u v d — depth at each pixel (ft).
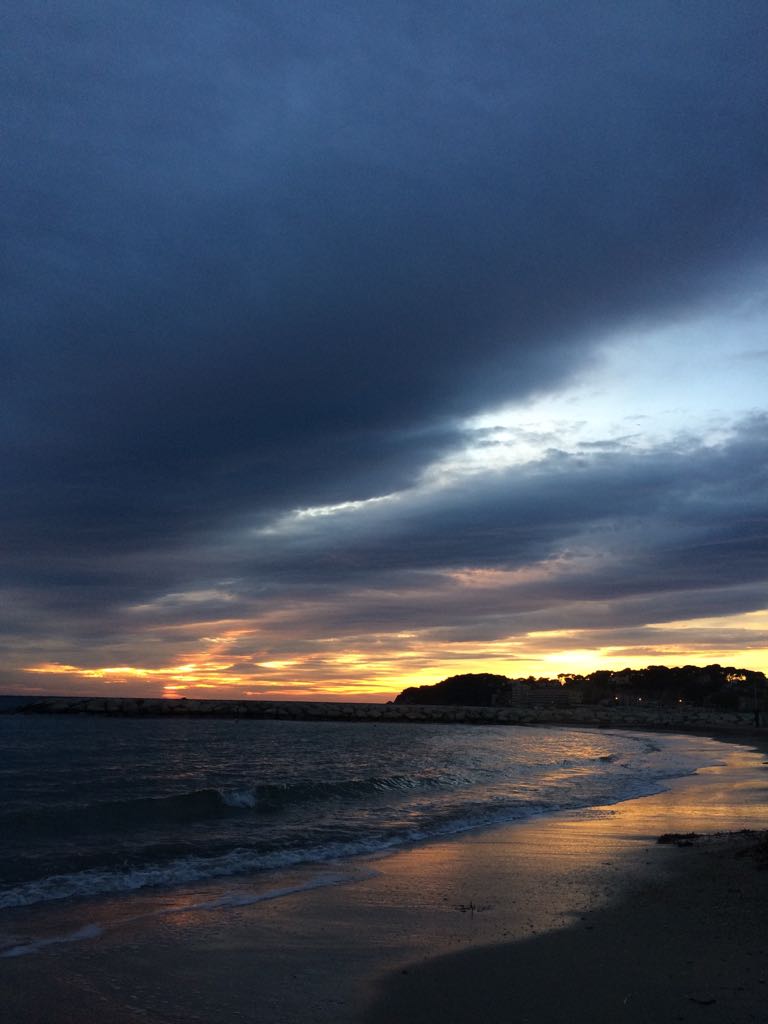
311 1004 20.89
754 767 119.03
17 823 52.26
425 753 152.97
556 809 65.77
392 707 493.77
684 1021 18.71
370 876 38.60
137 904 32.86
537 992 21.38
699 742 231.30
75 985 22.44
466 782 90.22
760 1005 19.62
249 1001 21.17
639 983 21.71
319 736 238.68
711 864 38.50
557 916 30.07
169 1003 21.01
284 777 93.97
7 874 38.14
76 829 52.21
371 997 21.34
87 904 32.83
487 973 23.20
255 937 27.63
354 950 25.93
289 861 42.70
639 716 499.92
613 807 67.00
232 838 50.14
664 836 49.01
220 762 118.83
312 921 29.86
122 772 95.86
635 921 28.53
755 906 29.58
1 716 333.21
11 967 24.04
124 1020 19.70
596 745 204.74
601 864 40.93
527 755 150.61
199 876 38.65
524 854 44.39
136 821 56.34
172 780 86.33
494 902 32.78
